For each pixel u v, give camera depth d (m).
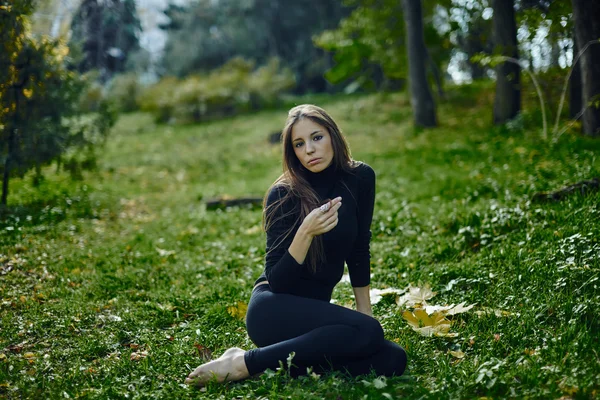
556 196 5.49
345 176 3.13
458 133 13.27
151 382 2.98
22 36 7.23
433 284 4.25
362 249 3.28
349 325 2.81
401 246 5.61
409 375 2.87
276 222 3.00
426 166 10.20
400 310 3.83
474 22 14.11
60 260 5.46
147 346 3.50
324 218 2.79
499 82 13.00
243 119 22.17
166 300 4.42
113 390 2.86
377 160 11.62
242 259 5.71
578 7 8.65
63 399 2.80
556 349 2.96
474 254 4.85
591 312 3.27
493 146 10.62
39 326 3.79
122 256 5.78
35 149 7.60
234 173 12.71
